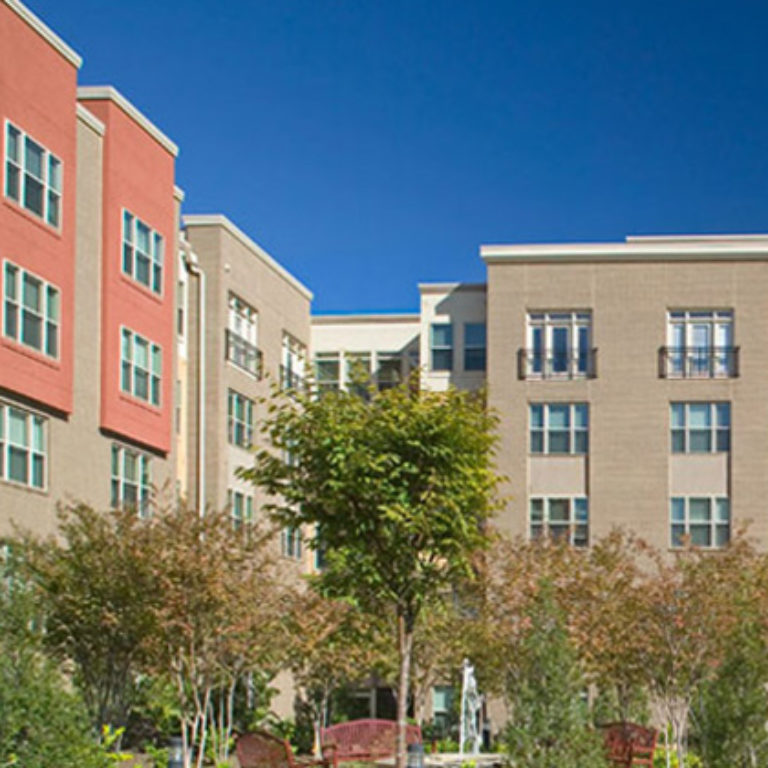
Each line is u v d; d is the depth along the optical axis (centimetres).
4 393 3048
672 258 4659
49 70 3253
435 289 5041
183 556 2612
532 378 4656
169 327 3900
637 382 4628
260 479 2223
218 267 4297
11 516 3053
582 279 4688
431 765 2858
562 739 2095
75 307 3388
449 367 4997
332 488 2120
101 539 2762
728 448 4584
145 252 3778
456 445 2131
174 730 3350
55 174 3288
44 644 2670
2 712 1805
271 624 2905
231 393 4372
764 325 4625
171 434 3888
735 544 3562
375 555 2175
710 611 2838
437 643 3700
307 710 4031
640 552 3628
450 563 2205
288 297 5025
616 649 2925
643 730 2823
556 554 3384
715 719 2327
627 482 4584
